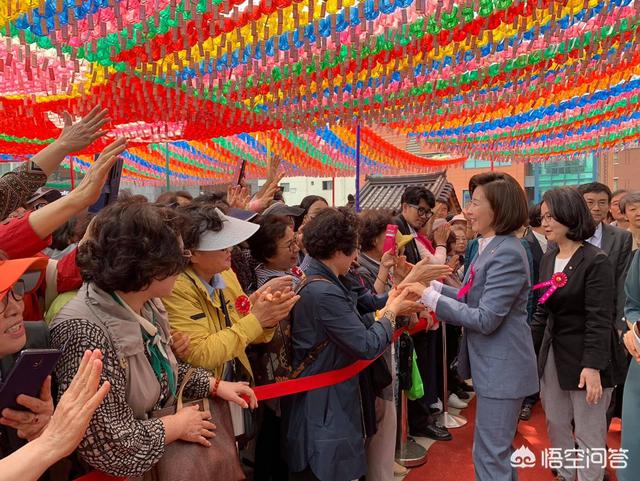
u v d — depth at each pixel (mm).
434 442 3629
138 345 1465
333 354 2188
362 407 2379
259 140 8031
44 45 2551
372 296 2867
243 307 2137
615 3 2541
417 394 3104
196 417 1579
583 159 13891
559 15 2514
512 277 2264
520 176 15945
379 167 9555
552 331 2771
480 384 2361
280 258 2633
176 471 1493
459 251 4816
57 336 1382
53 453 1028
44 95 4168
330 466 2068
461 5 2418
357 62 2934
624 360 2748
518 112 4941
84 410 1065
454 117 4926
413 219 3965
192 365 1851
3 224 1658
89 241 1433
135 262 1367
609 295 2547
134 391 1469
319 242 2244
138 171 10758
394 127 5473
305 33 2674
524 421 4027
